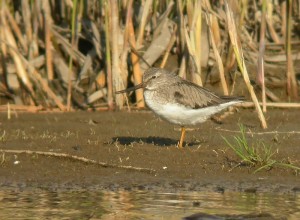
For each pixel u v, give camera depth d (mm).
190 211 9383
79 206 9711
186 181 11000
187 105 12125
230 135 13781
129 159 11984
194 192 10438
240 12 16328
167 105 12188
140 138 13570
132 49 16125
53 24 17719
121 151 12414
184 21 15477
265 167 11500
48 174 11383
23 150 12297
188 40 15062
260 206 9625
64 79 17141
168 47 16484
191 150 12484
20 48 17422
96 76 16875
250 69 17094
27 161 11945
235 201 9914
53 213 9352
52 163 11883
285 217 9023
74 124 14828
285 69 17188
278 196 10203
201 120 12398
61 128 14469
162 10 17688
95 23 17500
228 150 12547
